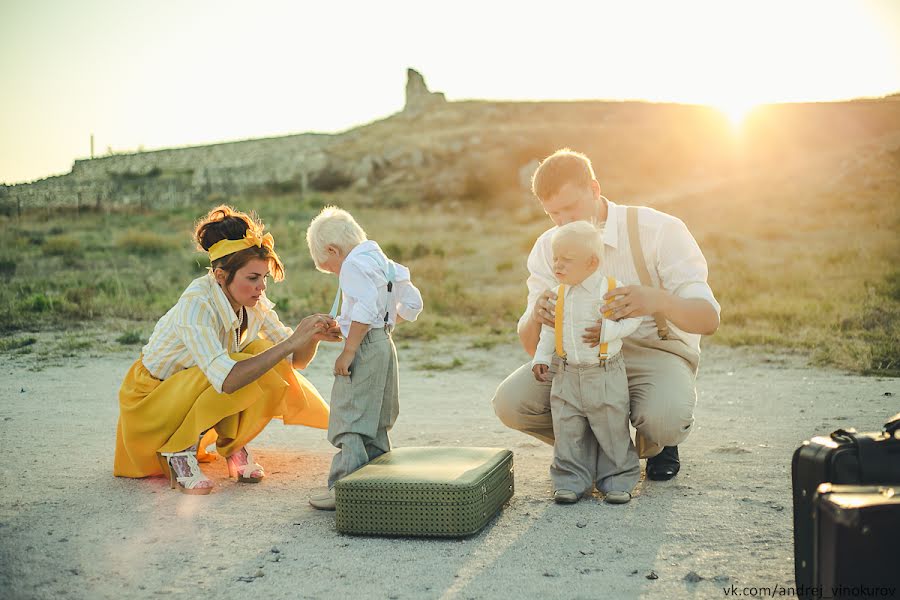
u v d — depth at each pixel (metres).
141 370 4.54
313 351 4.62
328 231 4.19
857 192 26.12
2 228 19.47
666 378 4.25
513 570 3.23
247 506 4.10
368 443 4.22
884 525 2.29
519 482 4.50
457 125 67.62
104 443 5.39
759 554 3.34
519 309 12.04
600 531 3.65
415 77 80.00
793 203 25.88
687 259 4.30
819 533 2.41
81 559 3.38
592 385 4.08
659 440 4.25
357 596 3.00
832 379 7.41
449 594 3.00
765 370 7.97
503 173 45.81
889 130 39.00
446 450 4.17
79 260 16.52
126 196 28.02
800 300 11.44
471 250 20.52
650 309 3.96
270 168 53.34
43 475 4.63
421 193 43.97
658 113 67.06
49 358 8.78
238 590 3.06
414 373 8.49
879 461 2.62
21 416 6.21
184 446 4.32
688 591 3.00
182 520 3.88
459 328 10.91
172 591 3.06
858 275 13.59
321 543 3.57
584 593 3.00
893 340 8.81
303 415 4.69
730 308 11.06
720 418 6.00
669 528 3.66
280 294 12.90
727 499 4.06
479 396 7.29
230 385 4.12
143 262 16.77
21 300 11.72
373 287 4.04
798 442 5.23
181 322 4.25
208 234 4.34
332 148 59.22
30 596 3.01
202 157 59.94
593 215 4.34
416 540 3.60
